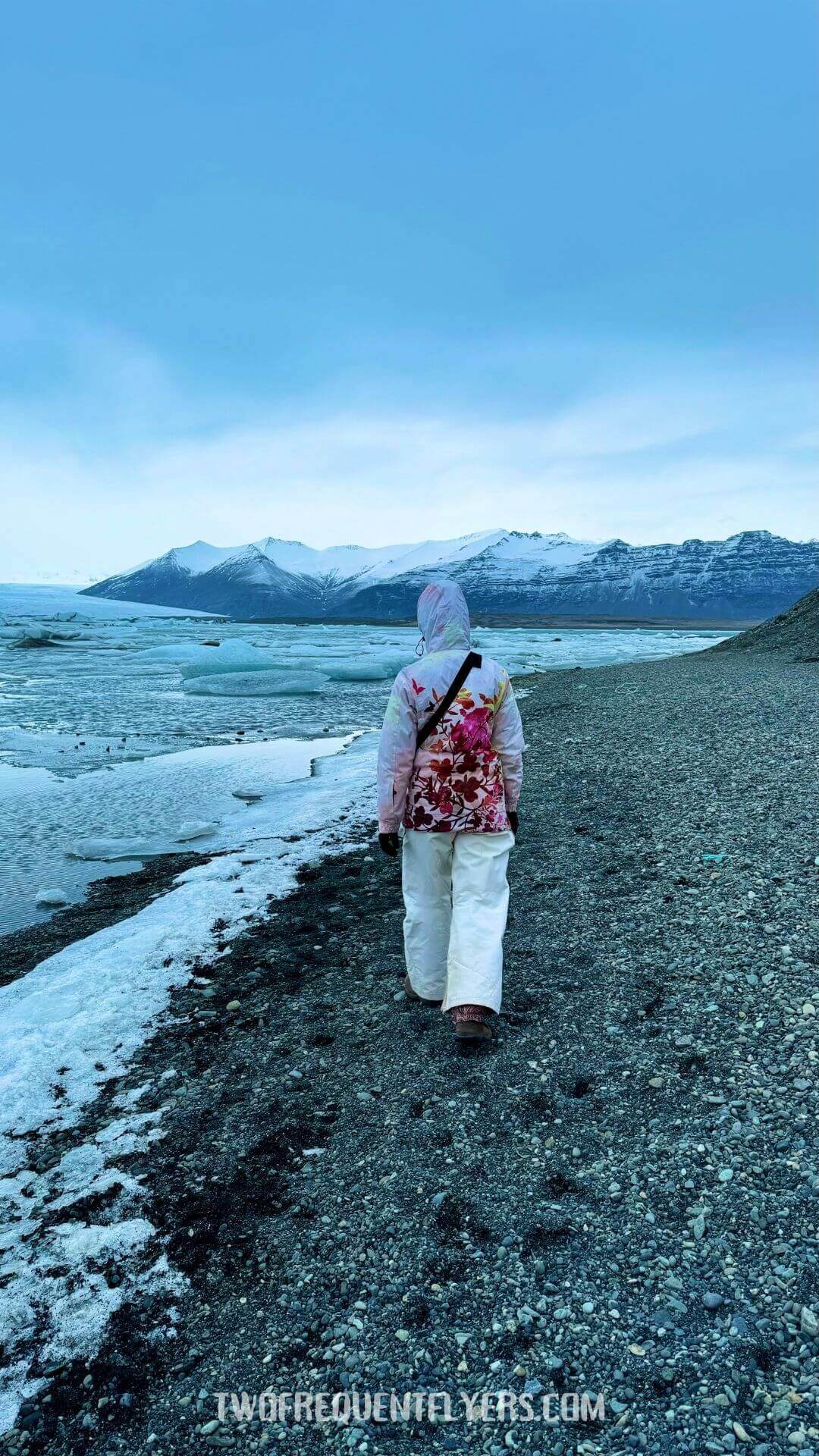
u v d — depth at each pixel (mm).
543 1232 2578
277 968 4738
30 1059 3799
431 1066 3523
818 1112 2945
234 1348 2273
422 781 3502
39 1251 2639
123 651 48188
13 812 9484
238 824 8680
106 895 6520
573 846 6277
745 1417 1945
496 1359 2172
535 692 17234
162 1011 4281
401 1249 2557
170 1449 2000
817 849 5289
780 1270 2344
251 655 35188
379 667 31812
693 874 5266
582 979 4141
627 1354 2145
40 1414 2111
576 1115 3117
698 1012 3689
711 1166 2773
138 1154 3111
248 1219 2744
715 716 10594
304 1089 3467
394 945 4969
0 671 32562
